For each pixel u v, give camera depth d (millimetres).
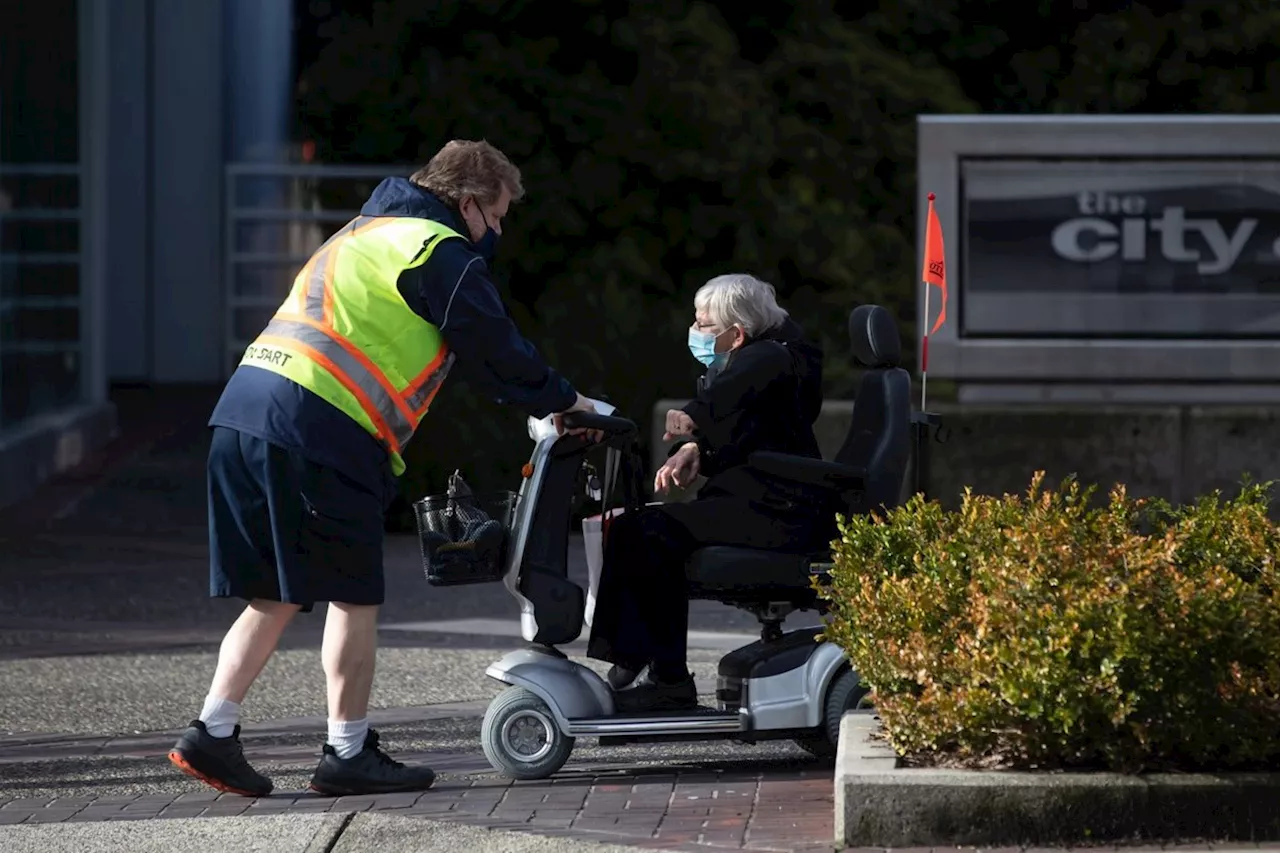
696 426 22719
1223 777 17609
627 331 54062
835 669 22047
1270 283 47656
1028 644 17844
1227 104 61219
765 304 23141
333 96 60000
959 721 18109
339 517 20438
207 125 79750
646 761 22984
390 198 21172
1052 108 61750
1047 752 18000
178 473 58031
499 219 21547
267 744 24469
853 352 23672
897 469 22562
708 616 36594
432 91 58969
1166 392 47750
